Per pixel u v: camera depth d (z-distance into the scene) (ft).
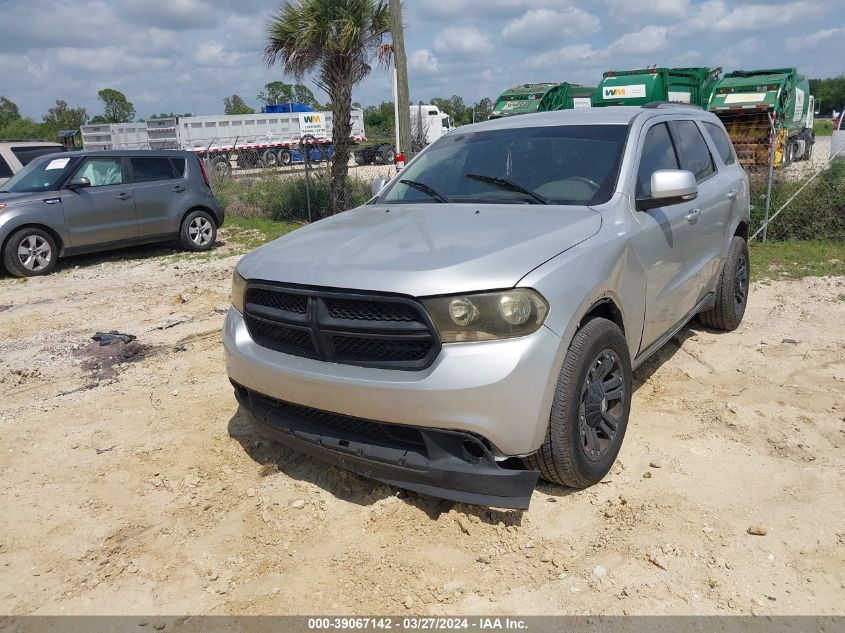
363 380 9.92
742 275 19.93
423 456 10.09
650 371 16.93
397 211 13.55
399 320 9.84
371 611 9.10
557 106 87.35
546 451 10.49
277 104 126.41
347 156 47.19
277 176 55.06
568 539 10.37
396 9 40.04
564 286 10.18
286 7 42.86
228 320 12.39
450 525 10.71
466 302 9.53
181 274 32.04
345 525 10.96
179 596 9.59
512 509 10.39
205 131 111.24
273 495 11.91
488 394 9.46
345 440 10.69
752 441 13.15
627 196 12.80
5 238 31.68
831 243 32.78
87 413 15.79
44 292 29.30
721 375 16.60
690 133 17.13
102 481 12.69
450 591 9.39
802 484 11.62
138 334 21.88
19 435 14.73
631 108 15.58
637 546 10.14
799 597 9.05
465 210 12.84
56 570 10.25
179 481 12.58
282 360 10.94
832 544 10.06
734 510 10.93
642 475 12.03
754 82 73.41
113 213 35.04
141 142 112.06
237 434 14.35
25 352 20.49
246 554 10.42
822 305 22.54
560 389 10.34
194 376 17.93
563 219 11.88
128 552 10.59
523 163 13.96
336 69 44.52
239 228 47.50
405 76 41.09
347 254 10.94
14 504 12.03
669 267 14.11
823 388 15.60
